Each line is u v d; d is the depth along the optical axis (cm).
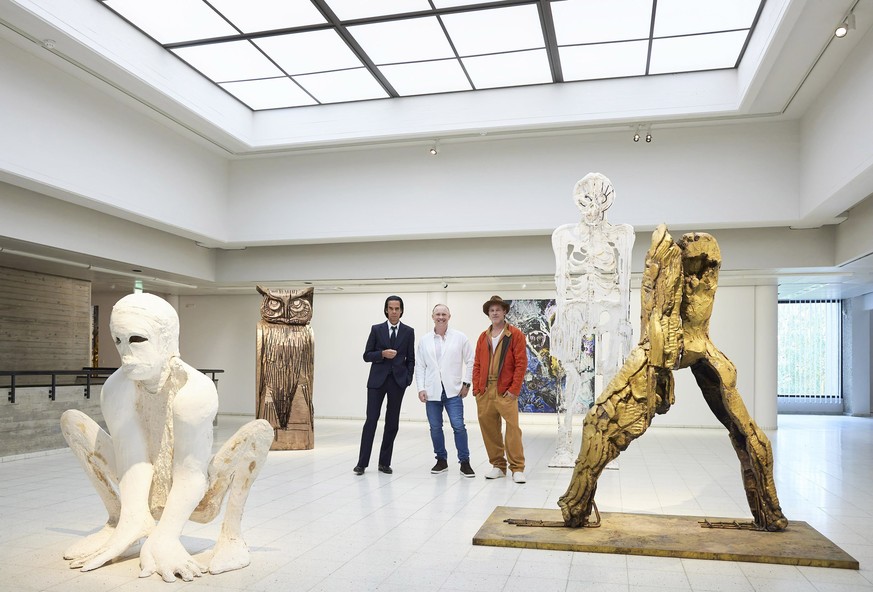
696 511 549
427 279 1248
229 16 815
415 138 1059
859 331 1808
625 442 462
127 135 940
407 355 745
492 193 1077
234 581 368
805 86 859
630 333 804
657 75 966
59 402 931
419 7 797
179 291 1556
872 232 909
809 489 661
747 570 386
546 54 908
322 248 1251
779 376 1891
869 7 665
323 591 353
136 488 404
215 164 1143
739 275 1204
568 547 427
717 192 1005
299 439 960
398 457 884
